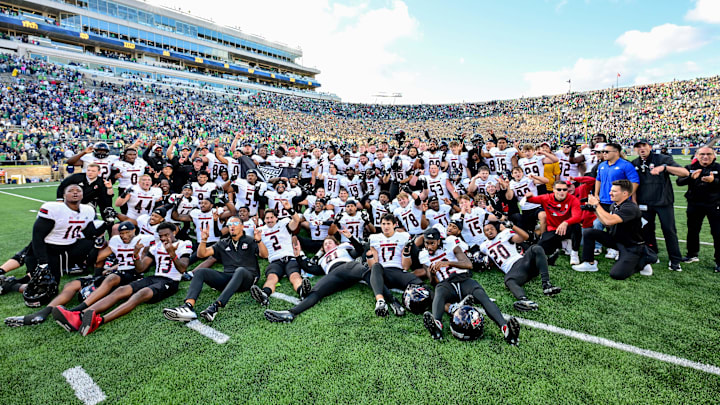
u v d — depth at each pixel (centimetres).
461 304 347
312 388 258
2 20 3662
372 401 243
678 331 322
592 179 574
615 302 384
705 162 458
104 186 565
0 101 2402
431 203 602
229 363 290
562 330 329
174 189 764
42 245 406
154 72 4694
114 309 365
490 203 552
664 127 3938
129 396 253
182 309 353
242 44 6556
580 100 5238
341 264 448
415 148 833
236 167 821
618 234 458
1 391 258
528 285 439
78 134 2348
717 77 4459
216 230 612
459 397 245
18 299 416
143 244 428
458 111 6128
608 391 248
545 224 555
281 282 478
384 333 335
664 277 453
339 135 4697
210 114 3969
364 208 773
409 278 406
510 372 271
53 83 3084
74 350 311
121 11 4825
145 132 2759
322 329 343
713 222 465
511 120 5288
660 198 477
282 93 6488
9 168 1706
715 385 251
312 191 794
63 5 4238
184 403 245
